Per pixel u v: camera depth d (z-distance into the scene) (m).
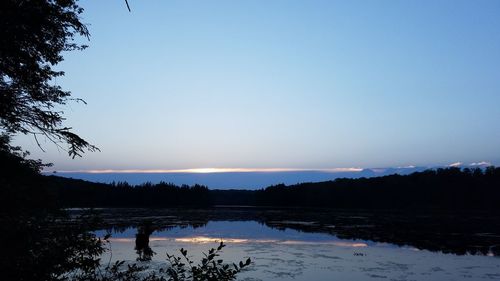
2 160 5.75
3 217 4.40
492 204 108.75
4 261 4.04
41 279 4.16
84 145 6.55
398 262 27.53
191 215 87.69
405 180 131.25
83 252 4.65
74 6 6.48
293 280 21.48
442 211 101.56
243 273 22.92
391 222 69.31
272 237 43.34
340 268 25.03
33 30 5.99
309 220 74.31
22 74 6.40
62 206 4.93
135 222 63.47
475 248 35.66
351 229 55.12
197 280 4.53
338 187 142.50
